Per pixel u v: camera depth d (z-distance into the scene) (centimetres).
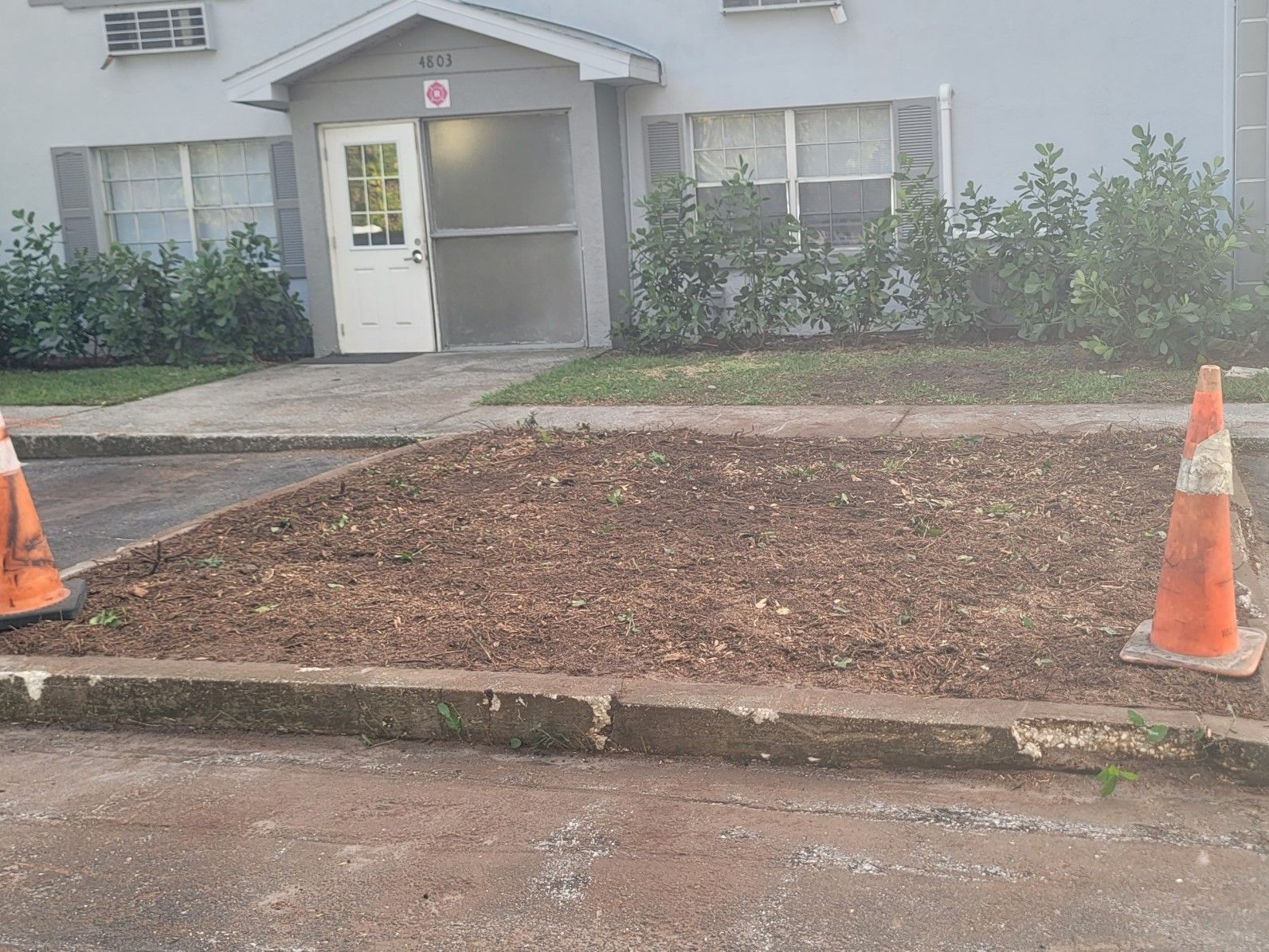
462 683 441
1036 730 394
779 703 415
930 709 405
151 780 418
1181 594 431
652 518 640
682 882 339
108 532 740
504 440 851
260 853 365
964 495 654
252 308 1395
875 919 317
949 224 1312
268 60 1331
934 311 1223
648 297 1283
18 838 379
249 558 612
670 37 1349
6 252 1459
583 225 1344
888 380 1038
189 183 1485
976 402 925
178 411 1083
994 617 483
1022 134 1293
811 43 1319
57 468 952
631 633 485
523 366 1245
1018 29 1273
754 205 1269
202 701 458
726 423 891
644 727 422
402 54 1346
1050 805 374
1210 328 1034
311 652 480
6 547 529
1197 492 426
